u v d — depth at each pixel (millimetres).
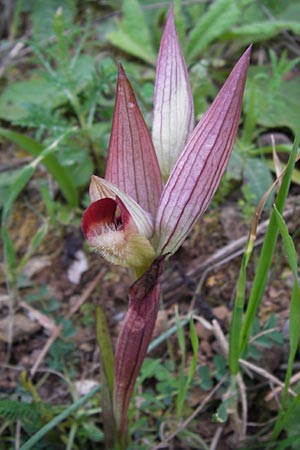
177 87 128
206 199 122
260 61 256
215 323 171
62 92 229
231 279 198
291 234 200
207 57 257
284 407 152
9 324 198
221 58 261
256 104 231
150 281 122
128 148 121
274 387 175
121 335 134
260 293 143
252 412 176
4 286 211
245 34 247
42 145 206
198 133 118
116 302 204
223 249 198
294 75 250
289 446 163
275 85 218
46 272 215
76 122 239
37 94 250
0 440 177
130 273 141
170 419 176
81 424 176
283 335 177
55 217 221
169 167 131
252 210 206
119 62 113
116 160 122
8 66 273
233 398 160
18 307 205
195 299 195
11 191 189
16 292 205
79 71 251
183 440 172
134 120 118
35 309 203
